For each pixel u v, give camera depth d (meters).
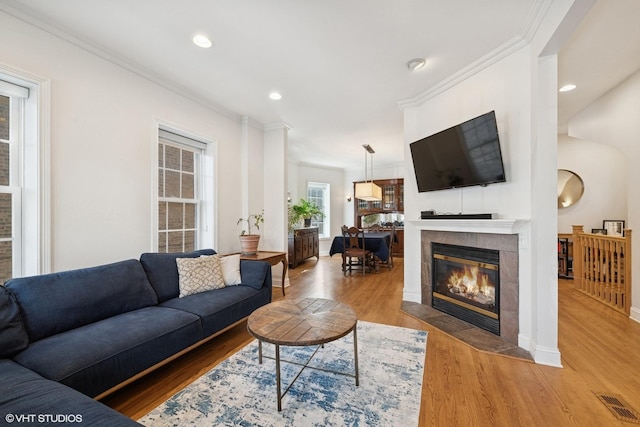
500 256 2.49
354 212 8.22
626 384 1.82
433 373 1.97
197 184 3.62
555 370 1.99
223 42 2.32
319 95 3.36
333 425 1.48
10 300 1.60
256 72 2.81
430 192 3.33
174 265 2.64
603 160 4.75
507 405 1.63
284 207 4.40
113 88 2.50
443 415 1.56
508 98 2.42
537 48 2.08
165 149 3.21
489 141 2.44
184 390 1.79
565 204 4.93
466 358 2.18
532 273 2.21
